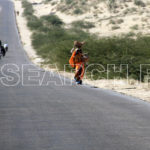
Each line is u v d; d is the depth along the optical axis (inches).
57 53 2871.6
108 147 749.9
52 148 741.9
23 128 908.0
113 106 1216.2
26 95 1437.0
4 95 1433.3
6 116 1046.4
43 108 1165.7
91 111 1123.3
